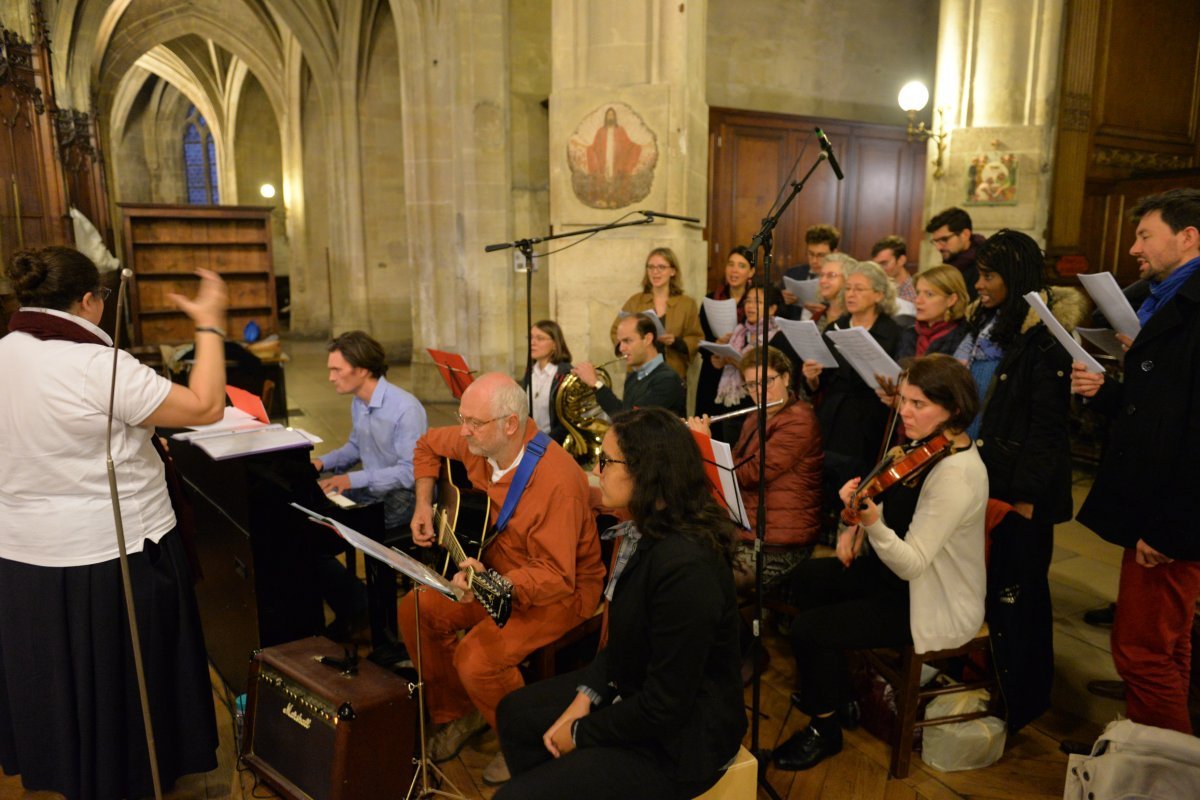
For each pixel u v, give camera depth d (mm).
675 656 1810
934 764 2734
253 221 9211
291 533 2904
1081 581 4133
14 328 2172
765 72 8391
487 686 2549
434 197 8953
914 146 8812
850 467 3793
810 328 3525
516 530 2512
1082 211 7027
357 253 12430
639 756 1893
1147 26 7066
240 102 20062
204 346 2211
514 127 8336
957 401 2430
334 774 2301
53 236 7297
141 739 2391
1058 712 3070
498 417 2445
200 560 3301
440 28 8477
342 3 11570
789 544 3254
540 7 8258
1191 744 2145
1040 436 2777
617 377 5547
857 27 8719
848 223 8625
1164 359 2361
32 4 7105
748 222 8117
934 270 3391
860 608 2688
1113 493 2480
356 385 3465
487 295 8422
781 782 2664
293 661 2555
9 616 2256
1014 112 6680
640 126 5258
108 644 2283
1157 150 7395
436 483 3031
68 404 2123
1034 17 6520
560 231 5605
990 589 2633
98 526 2229
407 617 2758
